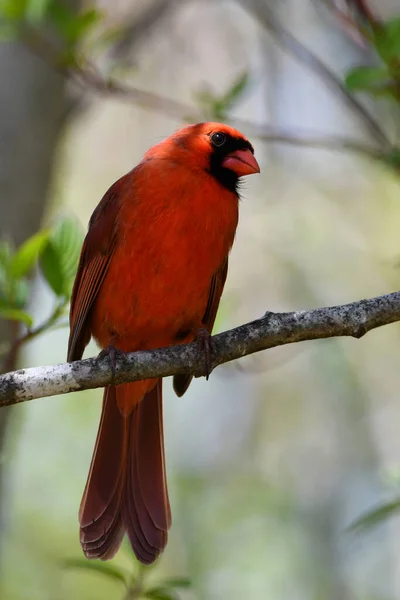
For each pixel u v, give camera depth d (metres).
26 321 7.70
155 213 7.81
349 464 13.05
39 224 10.49
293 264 14.05
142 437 8.43
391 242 14.05
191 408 14.23
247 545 12.84
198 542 12.94
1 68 10.50
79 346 8.38
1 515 10.71
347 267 13.98
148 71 14.02
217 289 8.30
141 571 7.78
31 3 9.44
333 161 14.44
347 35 9.66
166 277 7.89
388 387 13.27
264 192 14.54
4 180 10.31
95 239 8.04
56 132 10.69
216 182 8.03
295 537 12.77
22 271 7.79
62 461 13.98
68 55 9.50
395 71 8.41
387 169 9.47
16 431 11.57
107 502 8.29
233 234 8.20
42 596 12.53
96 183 15.25
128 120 15.57
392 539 12.28
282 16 12.96
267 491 13.29
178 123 15.52
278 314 7.15
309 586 12.34
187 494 13.39
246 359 11.59
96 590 12.48
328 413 13.43
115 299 8.02
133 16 12.15
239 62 14.23
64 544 13.27
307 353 13.86
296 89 13.73
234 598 12.39
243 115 13.77
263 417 13.82
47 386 6.96
